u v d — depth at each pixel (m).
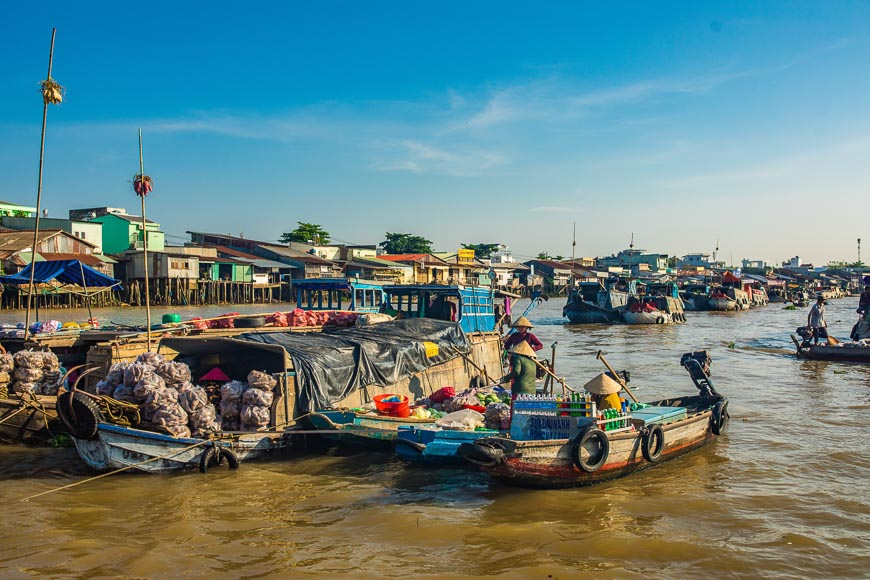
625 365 23.09
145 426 9.85
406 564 7.06
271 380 10.71
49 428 11.22
